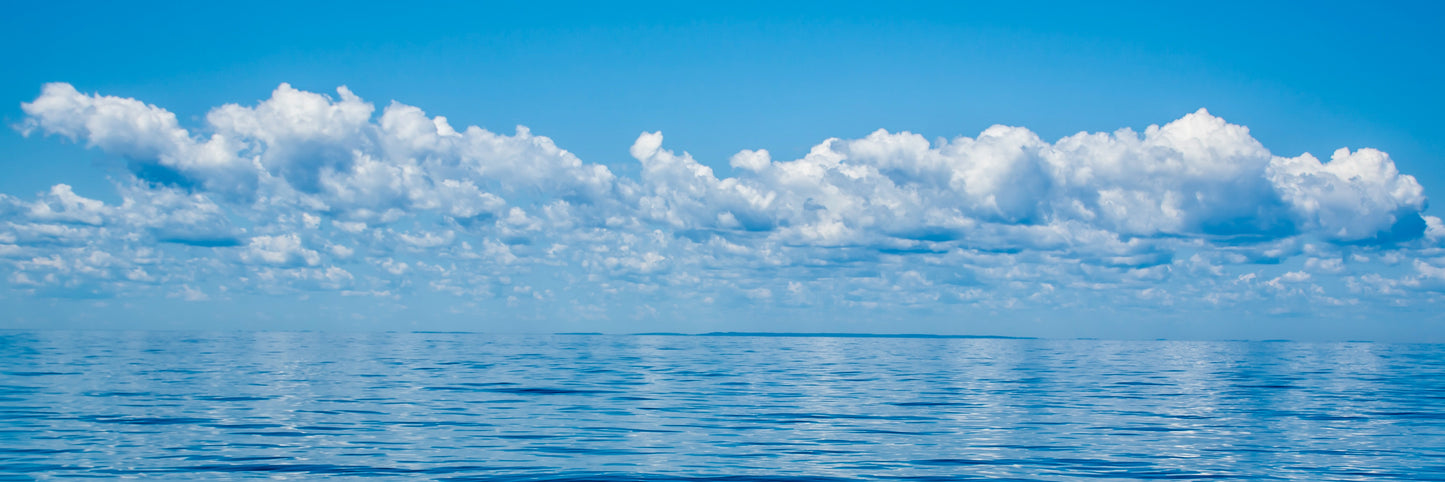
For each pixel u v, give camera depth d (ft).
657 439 67.00
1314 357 262.88
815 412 86.74
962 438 68.49
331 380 122.01
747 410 88.28
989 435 70.33
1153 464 57.11
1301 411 90.02
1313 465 57.06
